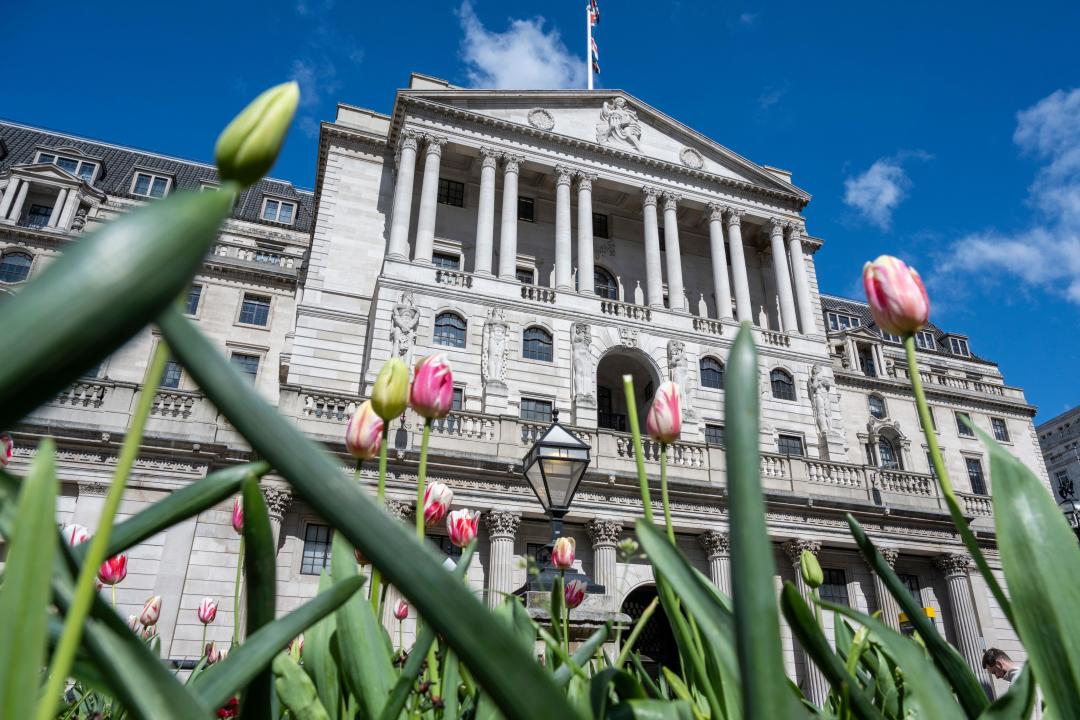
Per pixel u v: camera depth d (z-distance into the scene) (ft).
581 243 118.11
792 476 94.94
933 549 95.86
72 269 2.17
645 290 128.88
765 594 2.93
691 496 84.64
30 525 2.81
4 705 2.50
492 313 104.53
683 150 134.10
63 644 2.73
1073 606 4.99
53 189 139.03
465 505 75.77
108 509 2.97
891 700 10.36
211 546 67.41
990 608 95.96
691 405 108.68
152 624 20.77
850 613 5.43
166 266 2.32
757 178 136.87
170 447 68.74
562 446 29.14
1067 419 278.67
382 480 8.65
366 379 95.40
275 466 3.10
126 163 166.81
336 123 120.06
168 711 3.36
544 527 80.64
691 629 7.49
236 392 3.13
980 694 5.86
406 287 102.68
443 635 3.05
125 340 2.28
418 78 123.24
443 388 9.00
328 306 107.24
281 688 6.69
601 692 5.94
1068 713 4.80
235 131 2.91
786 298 127.85
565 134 122.93
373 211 116.57
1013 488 5.55
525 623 8.96
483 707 7.61
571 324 109.50
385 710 6.03
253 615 4.36
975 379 178.19
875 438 150.92
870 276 7.03
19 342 1.98
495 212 124.36
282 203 171.12
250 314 134.10
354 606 7.30
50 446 3.04
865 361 169.07
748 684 2.82
